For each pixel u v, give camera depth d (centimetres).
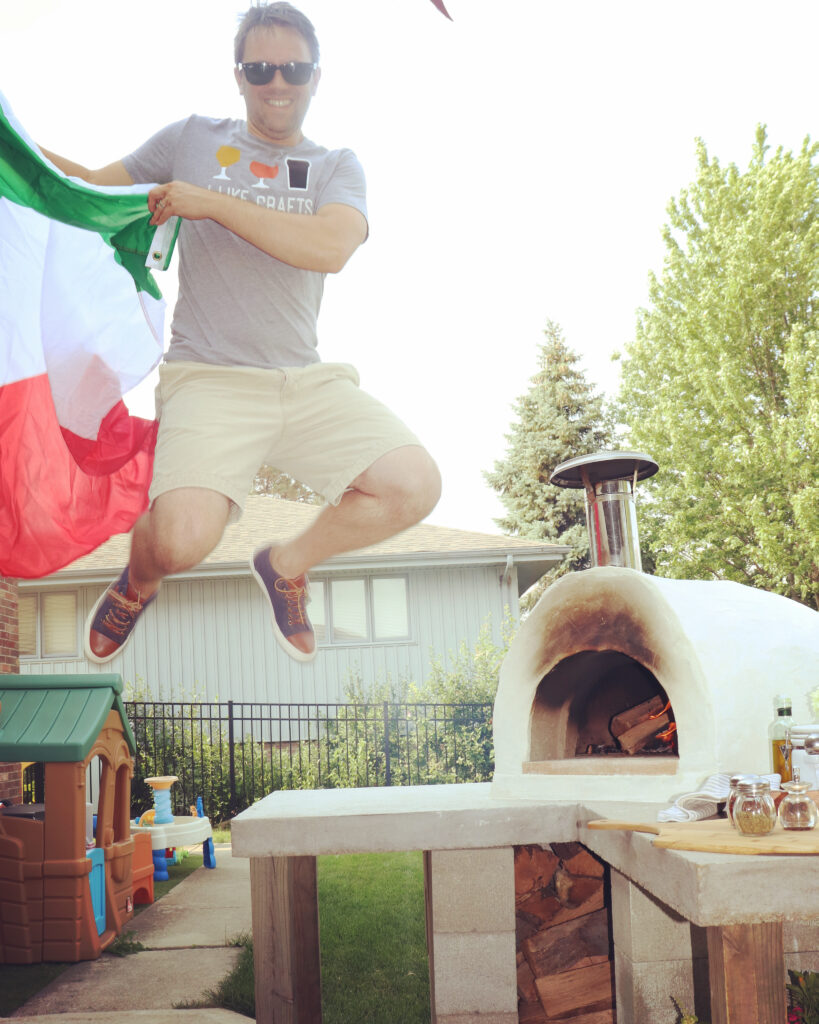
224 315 268
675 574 1493
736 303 1482
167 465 256
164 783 739
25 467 318
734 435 1476
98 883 506
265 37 261
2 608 671
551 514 2481
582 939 321
